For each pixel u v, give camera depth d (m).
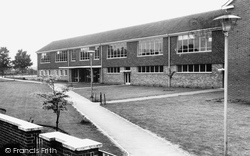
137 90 32.28
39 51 64.31
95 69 49.28
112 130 13.31
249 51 21.53
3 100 22.56
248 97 21.62
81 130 13.24
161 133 12.59
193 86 33.16
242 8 22.06
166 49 36.22
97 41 48.69
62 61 57.31
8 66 71.44
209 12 35.31
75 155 4.54
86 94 29.81
